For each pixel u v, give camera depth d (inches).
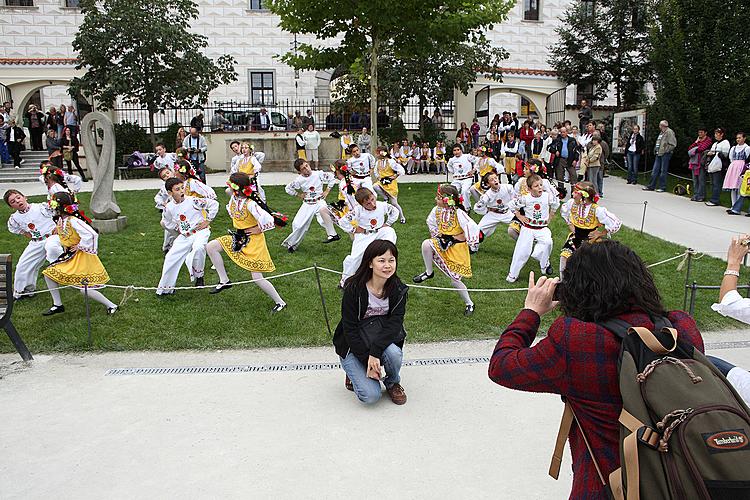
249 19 1050.7
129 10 796.6
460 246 295.9
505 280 347.9
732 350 245.1
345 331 192.5
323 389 210.1
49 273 285.7
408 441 172.2
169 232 390.3
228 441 173.5
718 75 662.5
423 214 512.4
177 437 176.4
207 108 967.6
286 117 1014.4
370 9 571.8
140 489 150.7
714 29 663.1
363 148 816.9
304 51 675.4
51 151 733.3
